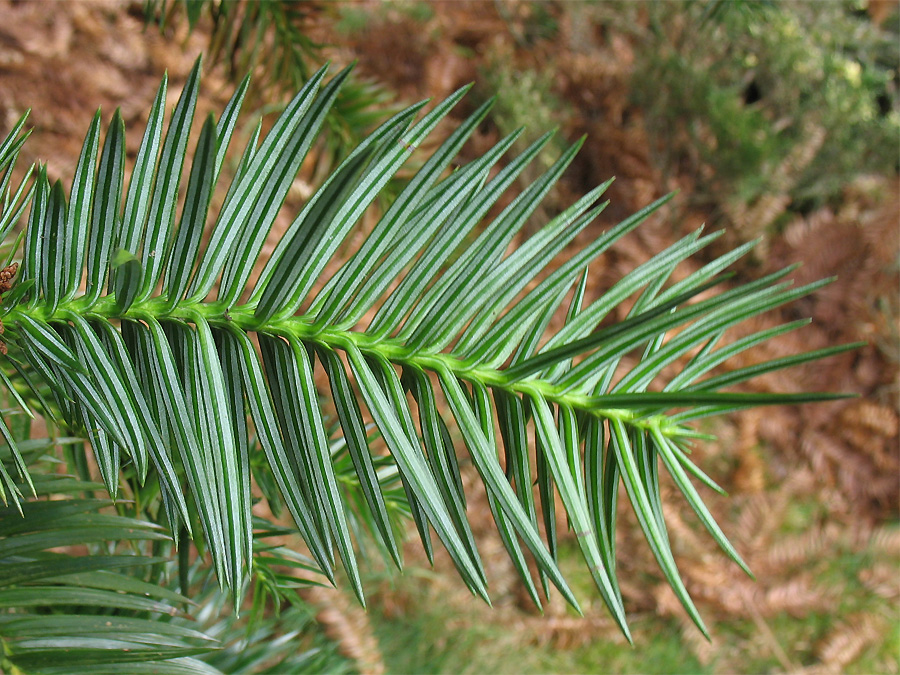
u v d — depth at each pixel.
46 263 0.21
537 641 1.05
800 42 1.32
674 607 1.12
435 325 0.22
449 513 0.21
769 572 1.20
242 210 0.21
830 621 1.20
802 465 1.29
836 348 0.20
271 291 0.21
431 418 0.21
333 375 0.21
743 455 1.24
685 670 1.11
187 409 0.21
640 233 1.28
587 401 0.21
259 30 0.50
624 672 1.08
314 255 0.21
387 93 0.60
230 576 0.20
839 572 1.23
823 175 1.38
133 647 0.25
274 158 0.21
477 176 0.21
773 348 1.29
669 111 1.31
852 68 1.39
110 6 0.96
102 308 0.21
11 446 0.21
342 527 0.21
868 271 1.30
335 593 0.70
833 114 1.34
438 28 1.25
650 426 0.22
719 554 1.20
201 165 0.19
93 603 0.26
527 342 0.22
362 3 1.19
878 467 1.28
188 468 0.20
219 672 0.27
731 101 1.29
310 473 0.21
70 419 0.22
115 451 0.22
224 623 0.40
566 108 1.32
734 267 1.36
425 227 0.21
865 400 1.30
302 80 0.55
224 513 0.20
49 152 0.89
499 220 0.21
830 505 1.28
